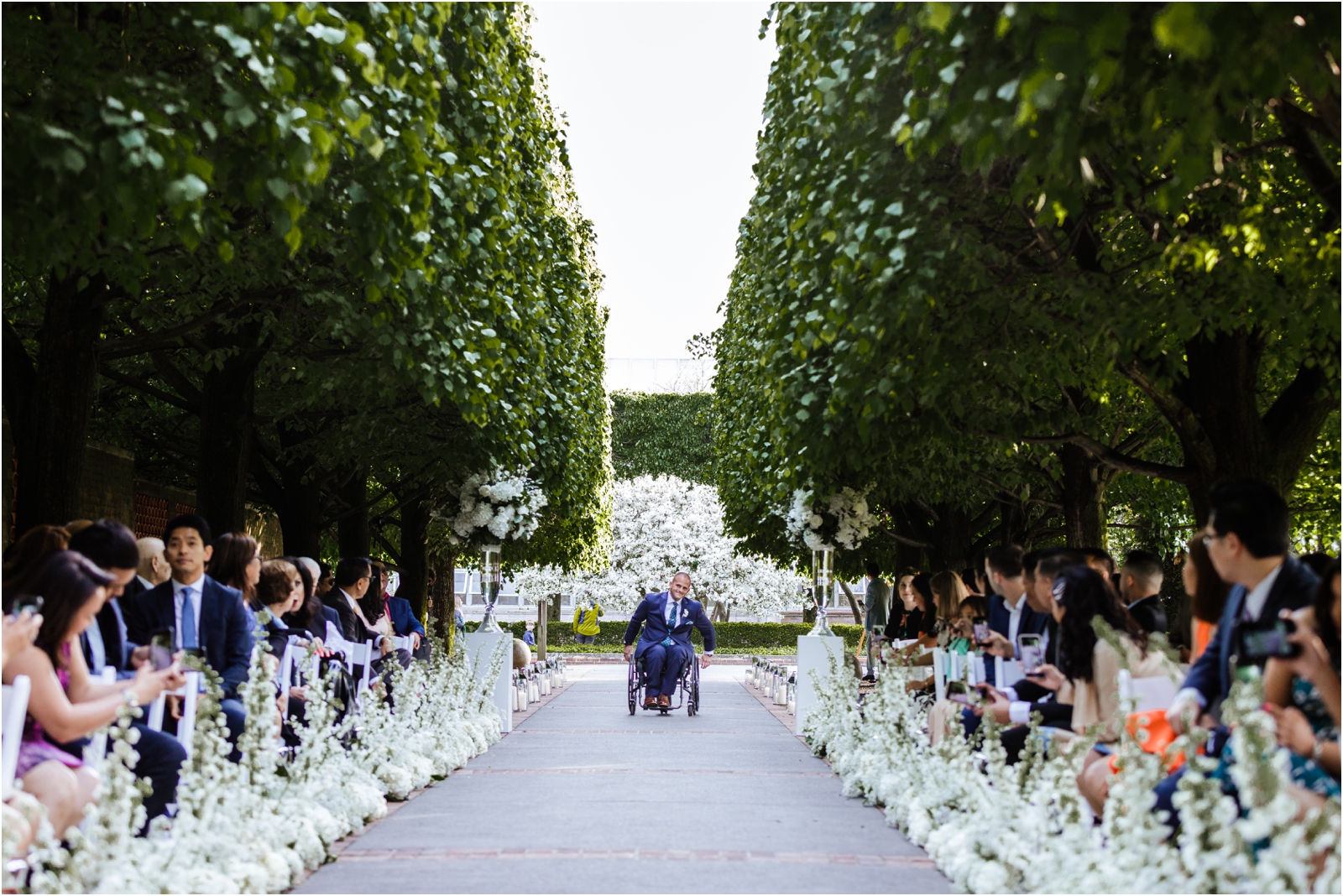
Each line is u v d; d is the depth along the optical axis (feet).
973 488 55.31
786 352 35.53
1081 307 25.46
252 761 19.71
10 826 13.24
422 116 25.59
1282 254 25.68
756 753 39.63
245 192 20.20
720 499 72.69
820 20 26.94
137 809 14.88
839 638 46.39
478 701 41.37
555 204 54.13
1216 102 16.11
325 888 18.86
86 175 16.99
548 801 28.30
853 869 20.74
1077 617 19.72
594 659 116.37
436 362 33.65
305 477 50.52
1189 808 12.72
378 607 38.93
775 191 35.58
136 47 21.22
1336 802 12.83
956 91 16.88
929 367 27.63
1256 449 29.43
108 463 47.11
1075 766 16.22
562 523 65.92
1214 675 15.70
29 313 44.19
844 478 47.03
